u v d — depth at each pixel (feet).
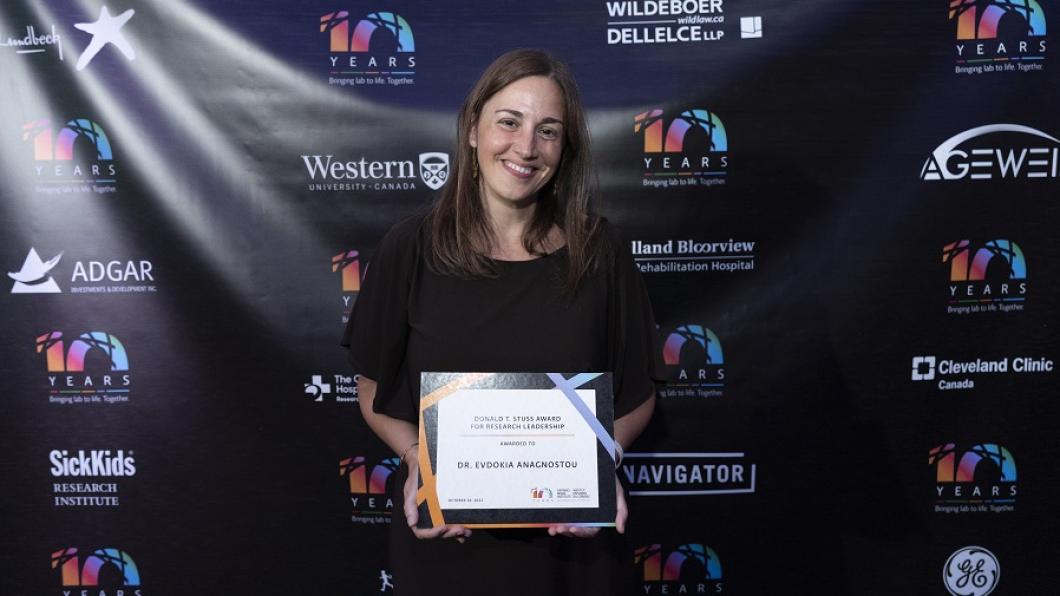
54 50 6.72
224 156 6.82
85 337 6.97
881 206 6.87
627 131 6.82
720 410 7.08
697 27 6.73
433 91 6.79
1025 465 7.06
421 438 4.08
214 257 6.91
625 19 6.72
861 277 6.93
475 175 4.49
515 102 4.18
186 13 6.69
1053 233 6.86
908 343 6.98
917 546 7.11
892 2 6.69
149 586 7.12
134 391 7.01
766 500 7.12
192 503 7.09
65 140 6.79
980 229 6.88
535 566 4.38
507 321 4.29
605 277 4.52
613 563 4.52
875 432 7.06
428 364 4.32
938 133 6.80
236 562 7.11
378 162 6.85
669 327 7.00
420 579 4.44
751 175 6.86
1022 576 7.13
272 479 7.07
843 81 6.76
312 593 7.10
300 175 6.85
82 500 7.09
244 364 7.00
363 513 7.11
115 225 6.87
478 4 6.72
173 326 6.97
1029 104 6.77
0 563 7.11
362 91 6.79
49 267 6.89
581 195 4.51
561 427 4.12
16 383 6.99
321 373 7.01
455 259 4.33
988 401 7.02
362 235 6.91
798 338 7.00
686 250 6.93
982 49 6.72
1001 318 6.95
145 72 6.73
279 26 6.72
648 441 7.12
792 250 6.93
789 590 7.11
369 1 6.71
